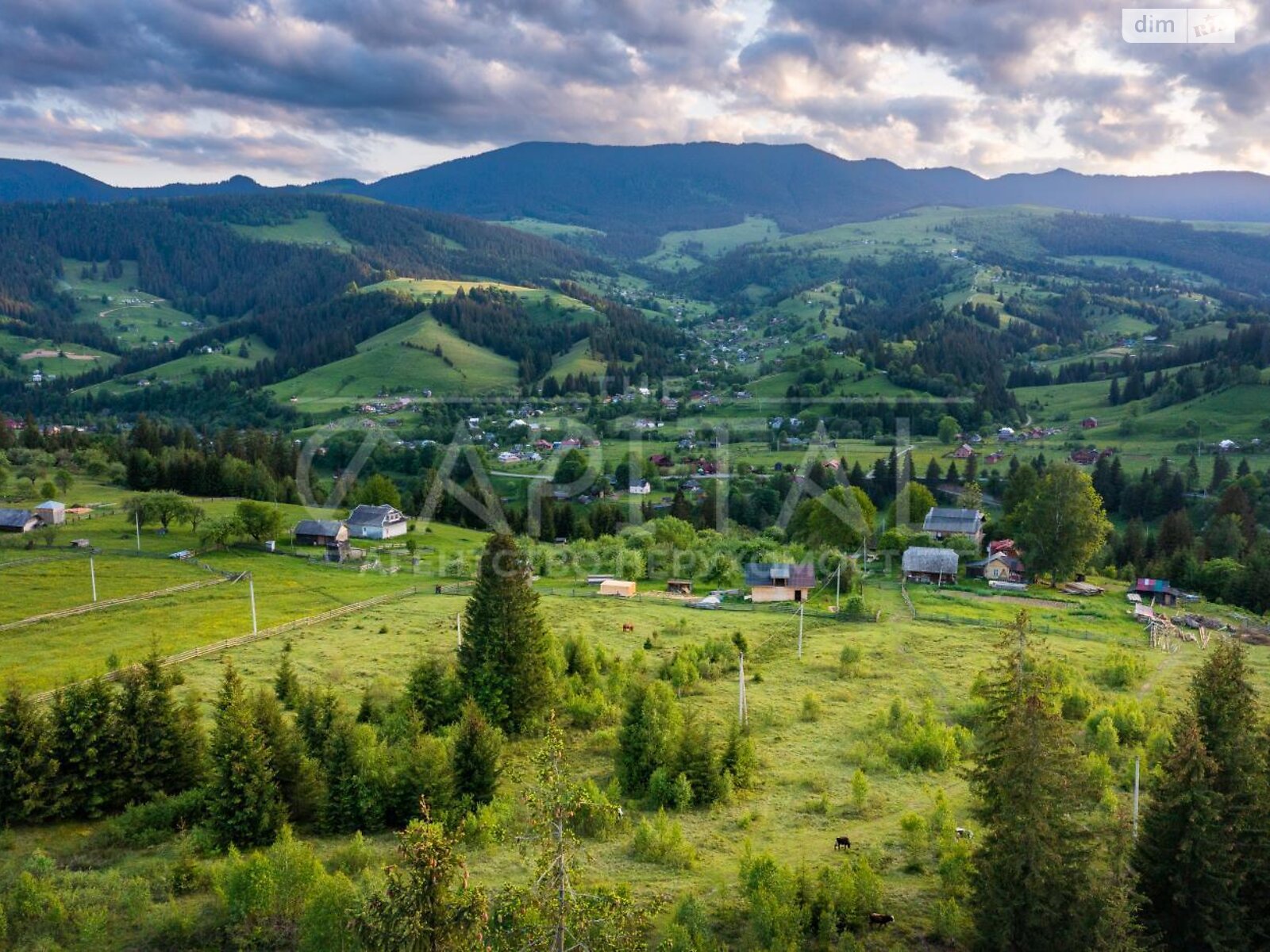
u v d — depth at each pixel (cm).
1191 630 8281
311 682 6241
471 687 5578
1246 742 3086
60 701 4684
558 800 2369
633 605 9038
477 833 4053
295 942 3169
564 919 2244
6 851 3922
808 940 3145
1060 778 2884
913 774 4828
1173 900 3045
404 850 2689
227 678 4478
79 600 8331
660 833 3959
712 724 5528
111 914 3325
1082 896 2825
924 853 3838
